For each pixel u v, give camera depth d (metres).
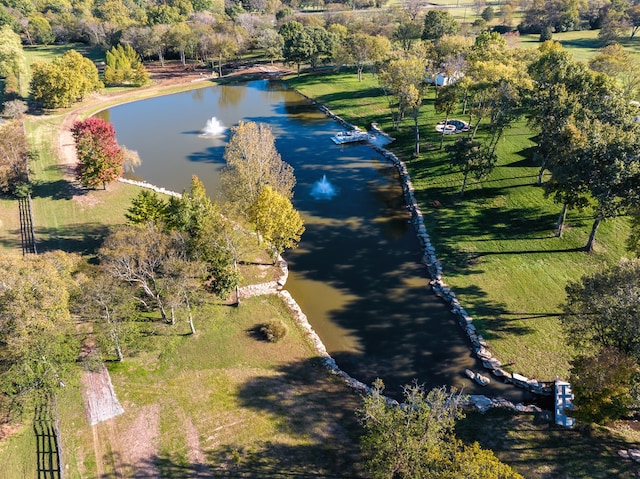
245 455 38.78
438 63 122.88
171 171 93.88
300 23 181.62
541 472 36.09
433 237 69.12
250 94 145.88
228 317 54.72
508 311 54.62
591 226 65.56
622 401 34.97
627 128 64.56
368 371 48.62
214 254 53.19
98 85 137.00
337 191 84.62
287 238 58.47
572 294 42.00
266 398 44.38
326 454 38.75
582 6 191.12
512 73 79.25
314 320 55.59
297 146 104.56
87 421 41.94
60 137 105.94
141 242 51.94
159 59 184.12
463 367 48.62
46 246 67.50
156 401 43.91
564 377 45.53
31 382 41.38
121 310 48.50
